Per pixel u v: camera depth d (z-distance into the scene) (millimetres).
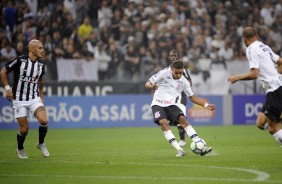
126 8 63406
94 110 56906
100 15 62688
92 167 23812
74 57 57188
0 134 47750
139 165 24250
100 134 47438
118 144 36969
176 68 27344
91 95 56844
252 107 61688
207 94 60000
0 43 55562
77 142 38969
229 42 65688
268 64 24391
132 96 58062
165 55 59625
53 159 27297
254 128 54594
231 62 61219
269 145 35031
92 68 57562
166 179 20125
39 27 58531
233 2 70250
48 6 61469
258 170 22156
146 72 58781
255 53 23984
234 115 61031
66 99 55906
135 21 62250
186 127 27406
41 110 27500
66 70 56500
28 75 27312
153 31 61656
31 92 27578
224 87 60906
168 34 61750
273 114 24344
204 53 63094
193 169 22625
